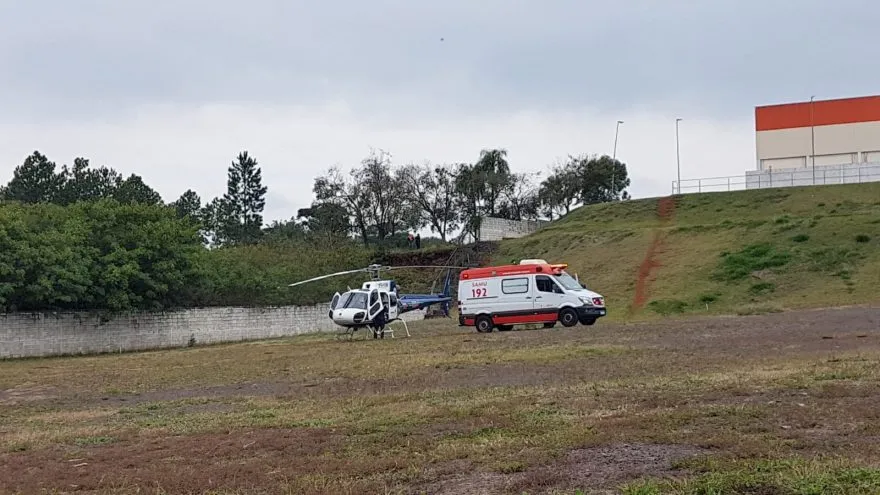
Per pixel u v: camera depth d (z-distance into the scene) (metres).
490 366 19.19
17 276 32.97
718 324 30.05
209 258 44.50
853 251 44.56
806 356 17.20
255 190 97.88
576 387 14.04
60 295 34.12
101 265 36.69
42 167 71.50
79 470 9.41
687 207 64.50
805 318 30.45
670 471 7.59
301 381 18.83
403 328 39.97
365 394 15.27
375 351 26.36
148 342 39.09
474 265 62.28
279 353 28.78
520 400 12.77
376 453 9.34
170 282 39.38
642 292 46.25
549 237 63.12
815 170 66.25
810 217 51.69
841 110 70.06
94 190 73.75
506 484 7.51
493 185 81.31
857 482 6.58
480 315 34.50
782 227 50.59
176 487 8.20
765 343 21.36
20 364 30.08
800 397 11.48
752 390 12.38
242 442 10.61
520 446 9.12
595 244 58.56
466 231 72.69
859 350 18.02
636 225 61.97
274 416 13.00
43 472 9.41
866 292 39.19
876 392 11.56
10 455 10.76
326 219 78.00
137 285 38.19
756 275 44.59
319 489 7.70
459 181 81.56
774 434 8.97
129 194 74.12
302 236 72.44
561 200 84.00
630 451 8.52
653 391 12.98
